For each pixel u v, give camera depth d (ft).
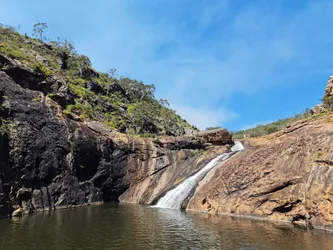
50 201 125.80
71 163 144.46
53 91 171.32
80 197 144.77
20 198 110.32
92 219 97.09
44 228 80.64
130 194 172.65
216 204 110.83
